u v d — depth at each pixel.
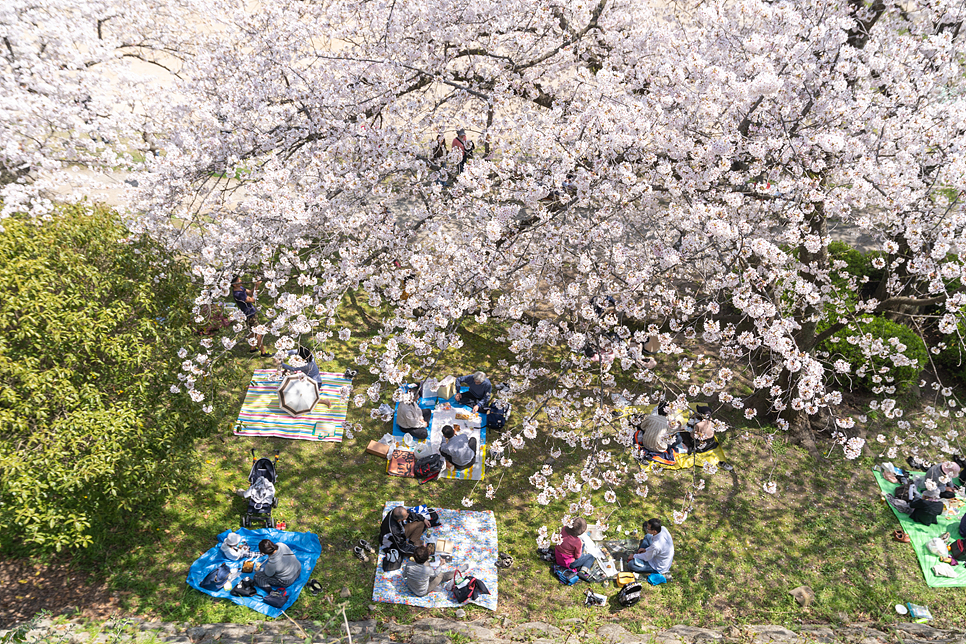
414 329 8.64
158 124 10.43
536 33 10.13
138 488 7.54
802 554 9.59
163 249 8.54
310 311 11.63
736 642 8.17
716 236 7.64
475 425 10.91
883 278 11.84
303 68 9.93
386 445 10.34
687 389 11.79
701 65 7.64
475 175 7.82
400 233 9.16
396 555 8.70
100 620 7.67
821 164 7.79
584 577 8.96
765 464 10.84
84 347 7.22
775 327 7.56
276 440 10.39
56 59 10.60
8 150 9.15
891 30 10.20
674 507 10.08
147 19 12.05
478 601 8.49
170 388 7.96
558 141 8.50
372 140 8.62
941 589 9.23
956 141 7.93
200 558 8.53
